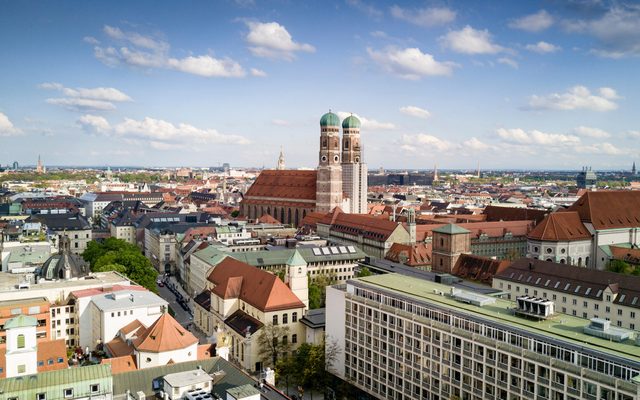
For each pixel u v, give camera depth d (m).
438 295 120.25
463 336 105.50
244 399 83.25
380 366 125.62
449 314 109.12
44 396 84.81
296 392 136.75
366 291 129.38
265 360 146.50
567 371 88.00
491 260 193.75
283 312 150.38
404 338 118.81
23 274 180.62
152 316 144.50
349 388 133.00
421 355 114.88
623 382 80.56
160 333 116.31
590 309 160.62
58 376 87.75
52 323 150.88
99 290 159.00
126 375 96.62
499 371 99.06
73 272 176.25
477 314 105.62
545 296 172.12
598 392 83.88
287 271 164.62
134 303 144.12
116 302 144.88
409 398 118.31
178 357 116.06
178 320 194.88
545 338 91.81
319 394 136.88
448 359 109.00
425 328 113.69
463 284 155.50
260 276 160.75
